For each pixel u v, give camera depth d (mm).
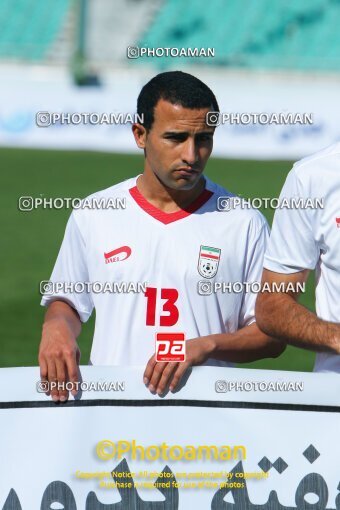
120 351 11625
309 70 89000
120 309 11609
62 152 75562
